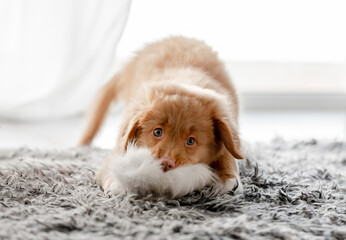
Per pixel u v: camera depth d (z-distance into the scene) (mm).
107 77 1151
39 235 670
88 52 1068
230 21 1369
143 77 968
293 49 1446
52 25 1052
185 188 775
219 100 834
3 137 1133
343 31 1430
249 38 1407
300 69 1496
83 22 1049
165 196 777
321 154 1082
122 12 1036
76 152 1013
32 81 1097
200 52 999
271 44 1430
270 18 1399
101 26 1045
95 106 1133
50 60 1077
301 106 1542
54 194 790
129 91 1043
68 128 1211
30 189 803
